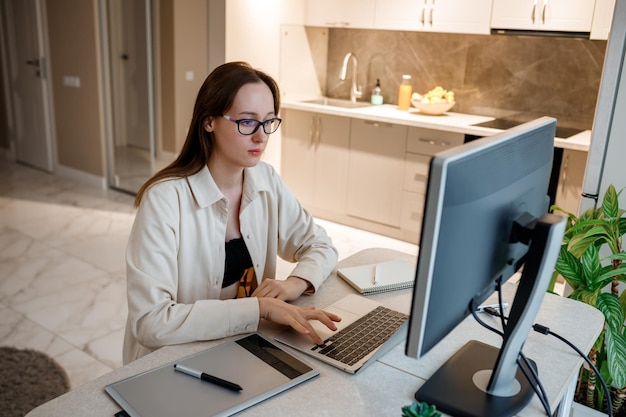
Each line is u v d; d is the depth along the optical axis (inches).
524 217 43.8
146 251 54.4
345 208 179.2
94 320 119.4
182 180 58.2
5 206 190.2
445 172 33.3
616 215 83.4
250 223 64.0
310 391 44.5
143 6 188.4
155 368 46.4
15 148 247.9
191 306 52.2
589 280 75.6
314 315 53.7
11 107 244.2
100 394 43.3
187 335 50.5
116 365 103.6
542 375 48.1
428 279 35.3
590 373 78.1
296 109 181.2
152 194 56.6
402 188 166.2
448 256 36.2
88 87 209.6
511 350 42.6
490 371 46.9
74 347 108.9
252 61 173.9
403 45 181.8
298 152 185.5
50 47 220.1
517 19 145.8
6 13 232.2
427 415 37.9
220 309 51.9
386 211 171.0
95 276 139.9
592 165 93.7
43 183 218.8
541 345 53.2
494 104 168.4
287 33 182.9
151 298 52.4
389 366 48.6
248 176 62.5
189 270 59.4
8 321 117.3
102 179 214.5
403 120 160.4
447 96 165.9
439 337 38.8
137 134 202.8
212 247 59.9
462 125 152.6
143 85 195.9
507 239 43.1
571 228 78.0
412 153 161.9
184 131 229.3
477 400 43.3
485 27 150.9
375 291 62.7
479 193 37.3
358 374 47.1
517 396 44.1
